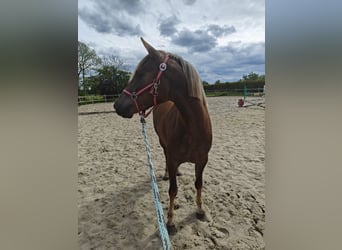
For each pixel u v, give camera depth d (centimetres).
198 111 168
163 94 158
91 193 269
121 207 238
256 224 207
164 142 253
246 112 917
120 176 318
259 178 298
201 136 176
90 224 210
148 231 200
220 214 221
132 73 162
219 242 186
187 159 187
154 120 284
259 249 178
